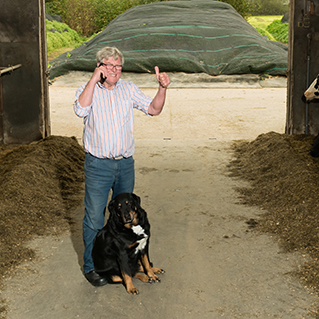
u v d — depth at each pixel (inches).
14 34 274.4
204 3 754.2
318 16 277.6
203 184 234.1
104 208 139.5
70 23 1078.4
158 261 156.5
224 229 181.2
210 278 144.9
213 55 589.9
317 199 182.1
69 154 269.4
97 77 123.4
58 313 127.3
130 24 663.1
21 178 208.4
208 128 357.4
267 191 213.6
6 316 125.3
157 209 202.8
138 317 125.3
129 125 135.7
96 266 138.1
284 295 134.0
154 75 574.2
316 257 152.3
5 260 153.3
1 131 286.8
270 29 1082.1
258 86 556.1
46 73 285.4
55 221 189.0
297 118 293.3
